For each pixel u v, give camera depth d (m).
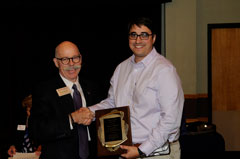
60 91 1.99
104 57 4.70
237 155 4.68
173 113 1.75
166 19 4.75
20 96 4.61
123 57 4.72
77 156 1.96
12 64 4.55
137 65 1.92
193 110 4.91
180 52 4.81
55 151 1.94
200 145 3.55
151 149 1.75
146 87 1.82
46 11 4.47
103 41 4.67
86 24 4.60
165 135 1.75
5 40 4.46
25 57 4.56
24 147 2.66
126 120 1.82
